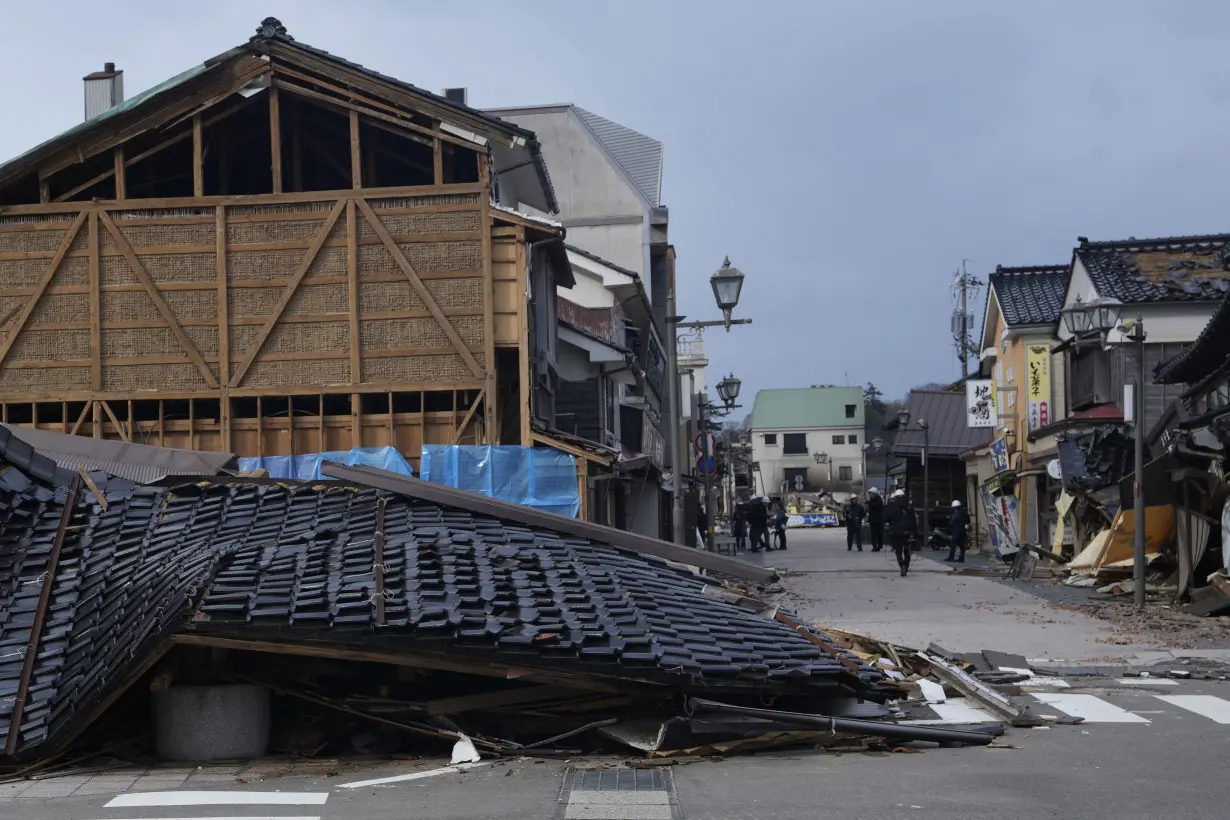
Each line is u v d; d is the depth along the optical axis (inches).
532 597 387.9
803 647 410.6
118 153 747.4
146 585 390.3
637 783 319.9
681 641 377.4
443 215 737.6
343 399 749.3
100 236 743.1
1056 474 1195.9
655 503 1275.8
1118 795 301.3
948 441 2028.8
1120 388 1253.1
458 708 381.1
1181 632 669.9
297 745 379.2
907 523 1122.7
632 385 1162.0
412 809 292.0
